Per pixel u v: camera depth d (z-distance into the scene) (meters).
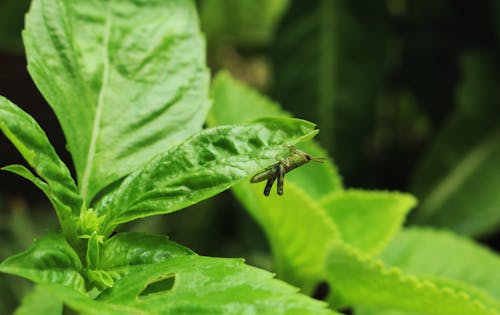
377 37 0.76
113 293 0.25
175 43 0.30
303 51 0.76
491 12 0.81
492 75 0.78
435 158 0.74
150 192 0.26
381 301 0.33
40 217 0.80
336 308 0.35
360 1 0.76
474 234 0.68
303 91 0.75
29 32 0.28
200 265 0.25
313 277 0.36
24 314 0.36
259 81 0.94
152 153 0.28
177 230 0.76
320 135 0.74
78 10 0.29
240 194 0.36
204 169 0.26
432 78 0.86
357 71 0.75
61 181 0.26
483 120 0.75
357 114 0.75
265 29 0.89
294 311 0.24
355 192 0.36
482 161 0.73
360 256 0.32
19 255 0.25
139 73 0.29
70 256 0.26
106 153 0.28
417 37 0.86
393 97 0.91
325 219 0.34
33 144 0.25
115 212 0.26
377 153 0.87
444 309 0.31
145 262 0.26
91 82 0.28
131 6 0.30
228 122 0.38
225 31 0.88
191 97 0.29
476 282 0.42
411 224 0.70
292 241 0.35
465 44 0.86
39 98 0.72
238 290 0.24
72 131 0.28
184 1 0.30
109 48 0.29
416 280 0.31
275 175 0.27
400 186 0.83
